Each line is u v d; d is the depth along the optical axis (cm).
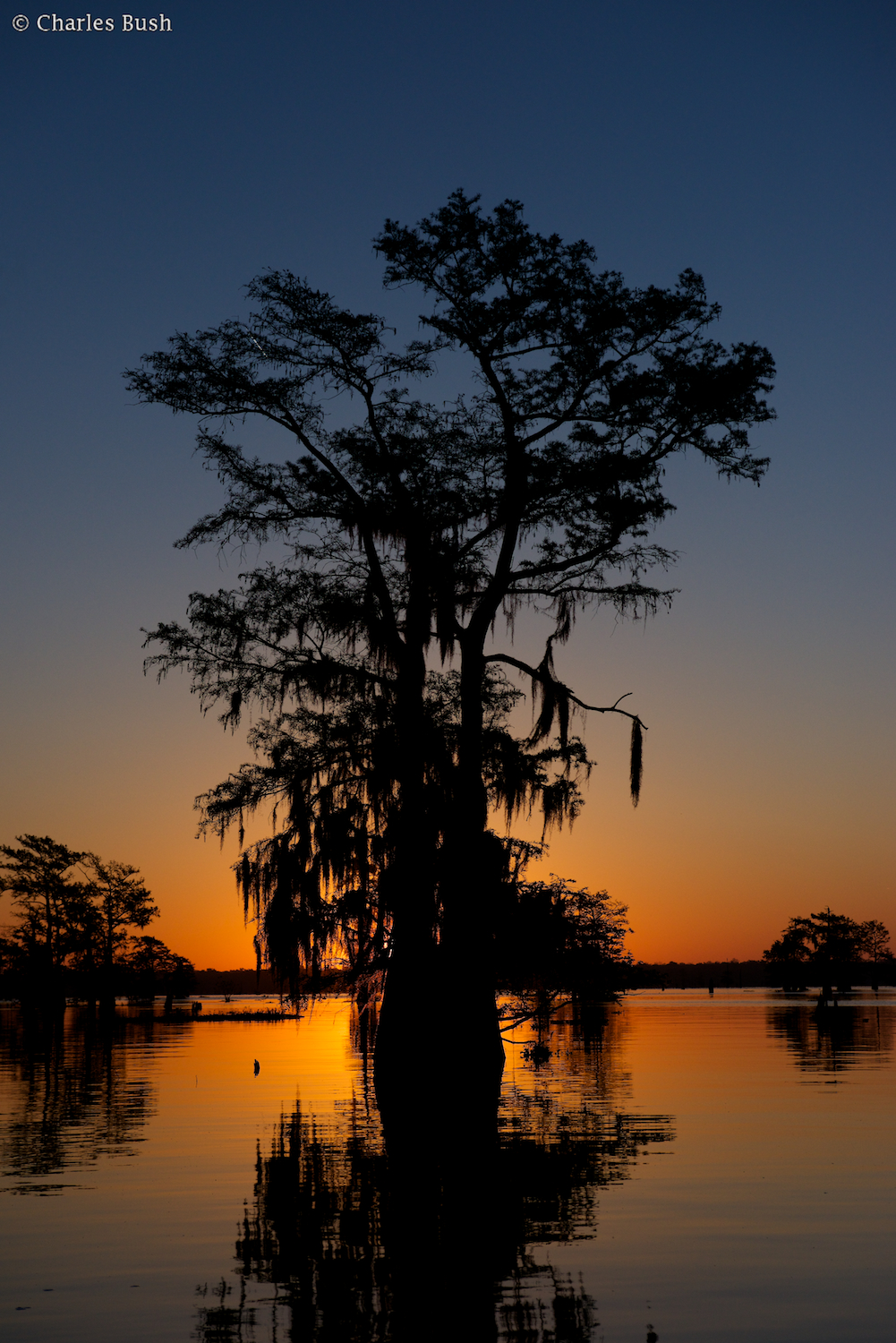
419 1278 1093
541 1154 1828
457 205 3169
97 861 8931
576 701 3219
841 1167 1684
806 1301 1005
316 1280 1088
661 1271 1106
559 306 3144
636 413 3162
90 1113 2492
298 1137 2070
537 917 3091
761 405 3200
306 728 3144
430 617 3067
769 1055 4100
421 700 3033
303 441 3272
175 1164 1777
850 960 15562
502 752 3147
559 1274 1099
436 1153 1858
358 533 3177
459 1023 2831
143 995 9931
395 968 2903
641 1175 1628
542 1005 3306
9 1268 1144
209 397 3294
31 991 8681
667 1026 6378
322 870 2992
